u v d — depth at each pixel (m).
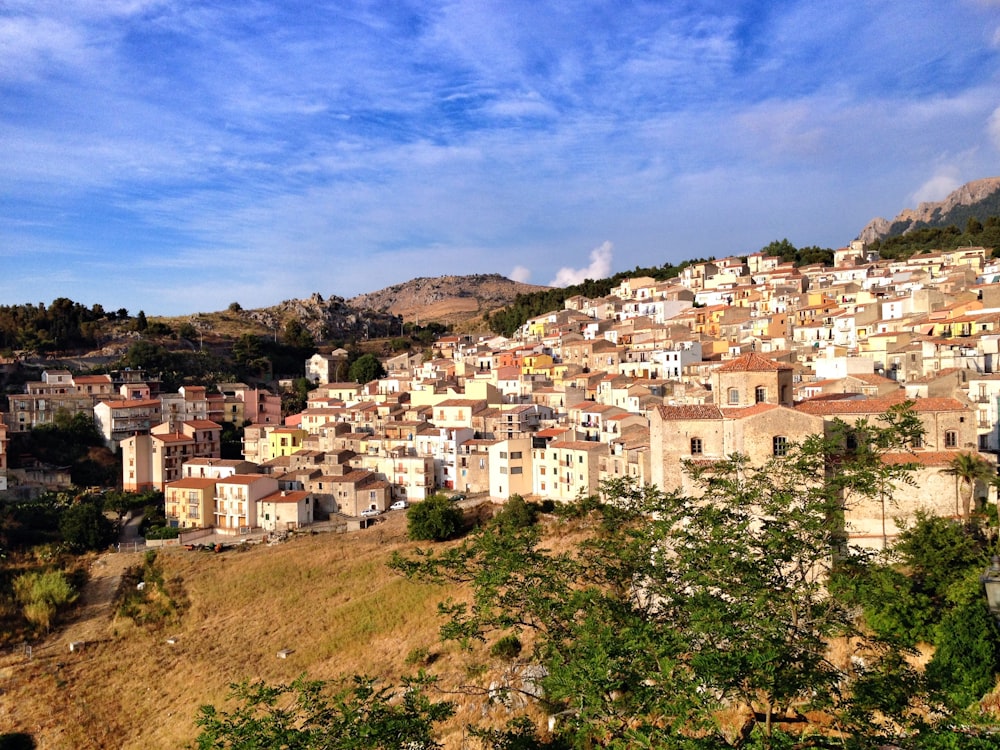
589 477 109.50
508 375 173.88
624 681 32.44
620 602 40.94
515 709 57.38
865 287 193.25
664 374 160.75
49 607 102.12
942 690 37.97
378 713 32.69
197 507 137.88
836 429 58.84
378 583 98.69
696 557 40.22
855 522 61.62
